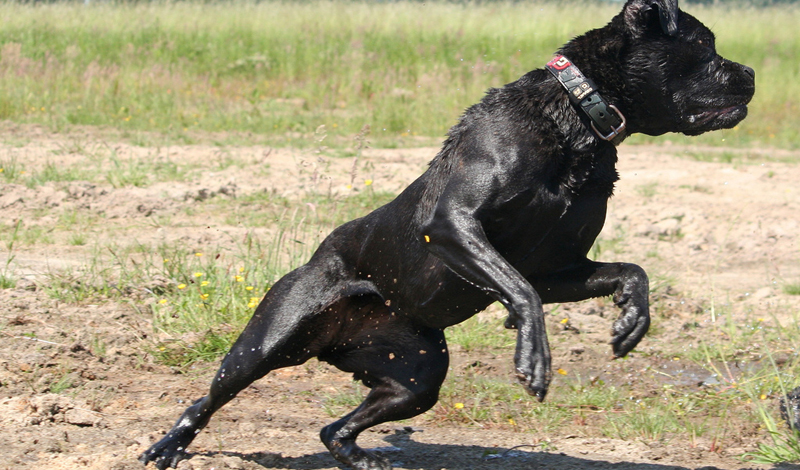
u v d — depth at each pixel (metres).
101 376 7.54
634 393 7.85
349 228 6.20
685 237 12.73
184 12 29.56
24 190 12.94
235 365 5.86
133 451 5.84
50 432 6.08
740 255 12.12
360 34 28.25
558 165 5.34
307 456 6.17
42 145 16.50
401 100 22.66
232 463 5.80
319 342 6.11
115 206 12.62
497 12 30.12
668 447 6.59
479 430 7.00
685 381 8.20
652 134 5.89
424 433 6.89
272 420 6.85
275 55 26.14
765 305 10.09
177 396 7.22
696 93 5.62
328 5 30.94
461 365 8.34
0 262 10.19
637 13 5.57
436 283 5.59
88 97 20.86
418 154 17.55
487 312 9.66
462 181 5.26
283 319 5.95
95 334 8.27
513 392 7.59
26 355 7.64
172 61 25.12
